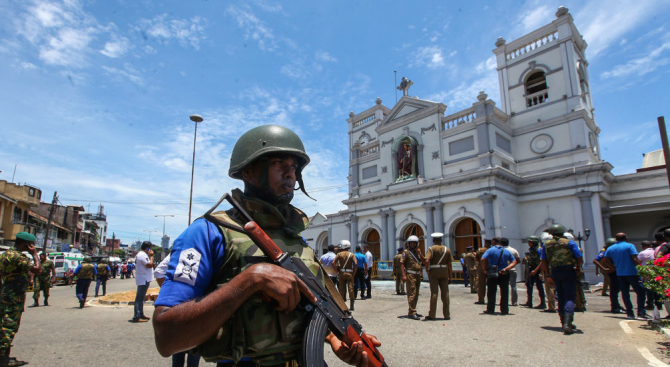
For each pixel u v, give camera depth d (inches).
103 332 267.4
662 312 345.1
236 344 51.3
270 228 65.3
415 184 896.3
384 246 942.4
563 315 253.8
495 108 848.3
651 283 249.1
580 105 795.4
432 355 201.2
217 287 54.4
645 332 245.8
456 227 840.9
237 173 71.9
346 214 1130.0
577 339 229.9
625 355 193.2
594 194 731.4
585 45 916.0
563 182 773.9
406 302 435.2
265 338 52.6
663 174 734.5
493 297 340.2
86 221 2324.1
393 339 240.2
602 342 221.1
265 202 63.7
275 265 52.2
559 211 774.5
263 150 65.1
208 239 55.4
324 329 57.0
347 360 65.6
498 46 954.1
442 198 847.7
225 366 58.7
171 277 50.4
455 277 768.3
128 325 295.0
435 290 313.6
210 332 45.3
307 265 65.6
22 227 1210.6
